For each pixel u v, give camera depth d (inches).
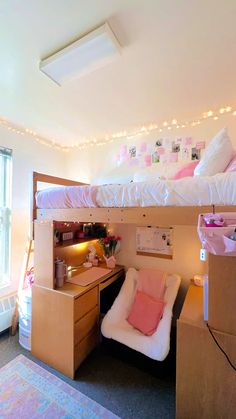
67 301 65.7
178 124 89.4
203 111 79.8
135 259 98.0
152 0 37.6
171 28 43.4
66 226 93.3
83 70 54.2
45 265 71.4
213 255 46.7
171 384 62.1
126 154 102.0
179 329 50.4
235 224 40.8
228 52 49.9
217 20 41.5
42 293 71.2
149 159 95.8
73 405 55.1
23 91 66.3
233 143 78.8
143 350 62.8
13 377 63.7
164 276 85.4
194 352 48.8
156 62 53.4
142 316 75.7
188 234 86.7
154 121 88.3
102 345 78.8
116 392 59.2
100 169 109.6
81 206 63.6
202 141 84.7
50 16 40.6
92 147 112.0
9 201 91.5
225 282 45.9
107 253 96.8
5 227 91.1
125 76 59.0
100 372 66.5
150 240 94.4
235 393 44.9
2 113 81.3
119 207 57.3
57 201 68.1
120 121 88.1
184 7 38.9
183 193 47.8
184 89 65.7
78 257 97.9
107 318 74.4
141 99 71.4
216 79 60.6
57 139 108.2
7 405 54.7
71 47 46.9
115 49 46.9
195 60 52.8
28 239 89.5
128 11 39.7
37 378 63.6
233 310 45.3
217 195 44.5
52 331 68.4
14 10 39.5
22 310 78.5
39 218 73.6
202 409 48.1
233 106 76.2
